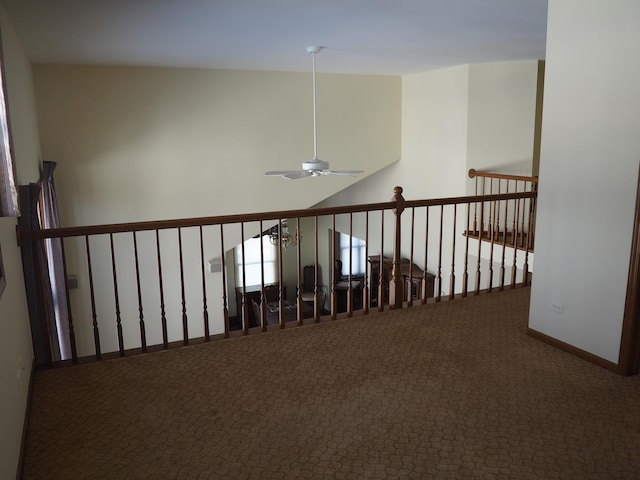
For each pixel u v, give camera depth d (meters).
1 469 1.91
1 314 2.23
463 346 3.55
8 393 2.21
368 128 8.46
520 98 7.42
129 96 6.84
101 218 6.94
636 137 2.86
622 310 3.04
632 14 2.81
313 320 4.09
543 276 3.56
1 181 2.24
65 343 5.15
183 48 5.52
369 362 3.32
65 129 6.61
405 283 8.40
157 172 7.14
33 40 4.82
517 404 2.79
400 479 2.21
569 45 3.20
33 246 3.23
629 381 3.02
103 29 4.48
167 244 7.30
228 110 7.41
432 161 8.11
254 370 3.23
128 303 7.21
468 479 2.21
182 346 3.61
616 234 3.02
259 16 4.14
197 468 2.30
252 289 12.36
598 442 2.44
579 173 3.21
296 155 7.96
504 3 3.87
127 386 3.05
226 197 7.59
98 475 2.26
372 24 4.51
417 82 8.23
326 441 2.49
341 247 12.39
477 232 7.48
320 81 7.98
